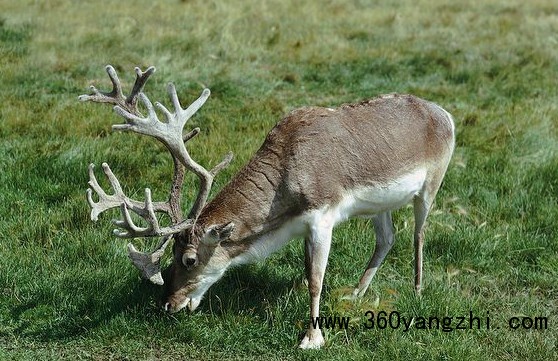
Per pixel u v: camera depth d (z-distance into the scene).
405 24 28.86
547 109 18.61
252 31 26.11
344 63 22.91
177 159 9.30
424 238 12.09
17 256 11.10
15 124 16.20
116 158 14.40
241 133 16.14
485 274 11.59
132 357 9.42
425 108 10.51
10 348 9.49
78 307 10.18
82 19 27.27
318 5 32.56
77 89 19.30
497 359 9.45
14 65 20.56
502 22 28.95
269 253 9.58
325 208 9.30
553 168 14.43
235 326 9.85
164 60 21.58
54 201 13.07
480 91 20.45
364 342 9.75
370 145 9.66
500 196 13.85
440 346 9.46
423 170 10.23
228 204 9.30
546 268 11.65
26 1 30.17
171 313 9.64
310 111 9.70
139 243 11.51
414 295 10.45
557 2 34.44
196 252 9.20
